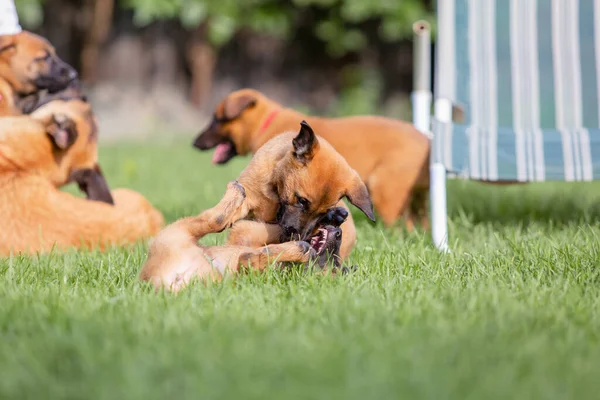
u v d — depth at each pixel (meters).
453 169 8.23
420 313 5.22
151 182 15.18
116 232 8.49
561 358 4.34
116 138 25.69
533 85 9.20
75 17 26.66
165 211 11.18
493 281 6.19
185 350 4.40
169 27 28.00
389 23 27.25
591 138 8.39
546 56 9.27
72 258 7.36
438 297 5.78
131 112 26.88
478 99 9.16
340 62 30.42
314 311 5.28
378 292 5.88
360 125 9.20
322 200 6.55
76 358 4.35
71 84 9.80
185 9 25.89
